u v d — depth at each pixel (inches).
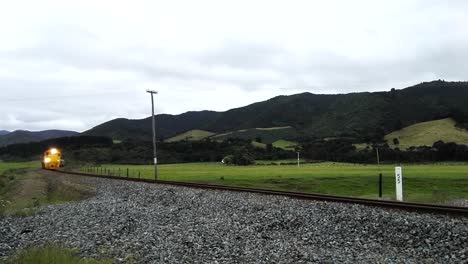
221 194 1087.0
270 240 577.0
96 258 510.0
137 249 545.3
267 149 6939.0
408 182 2118.6
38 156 7849.4
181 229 664.4
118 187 1566.2
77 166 4913.9
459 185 1987.0
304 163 5556.1
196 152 6889.8
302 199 910.4
